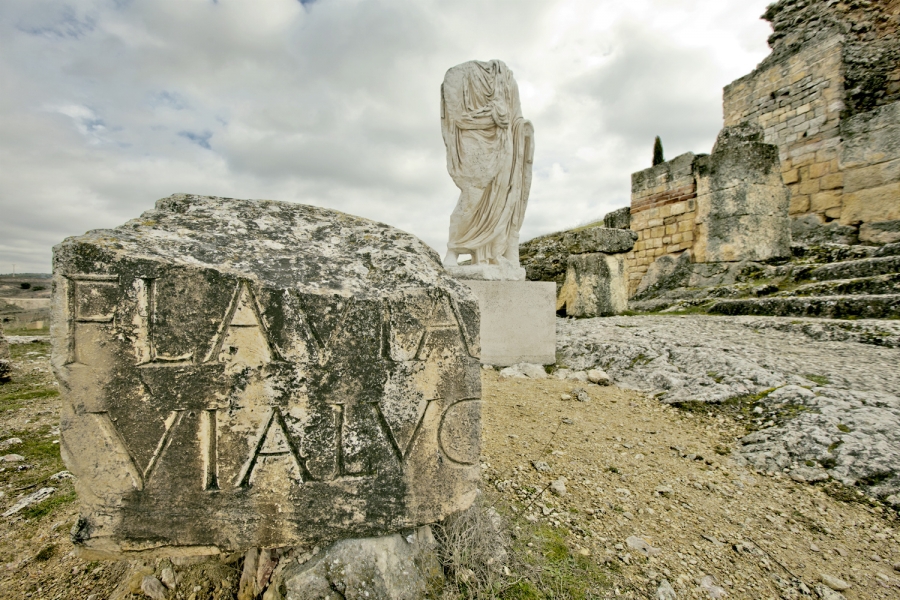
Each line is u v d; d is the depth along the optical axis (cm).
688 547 190
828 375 344
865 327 457
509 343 488
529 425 311
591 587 164
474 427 170
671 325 581
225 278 145
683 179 988
